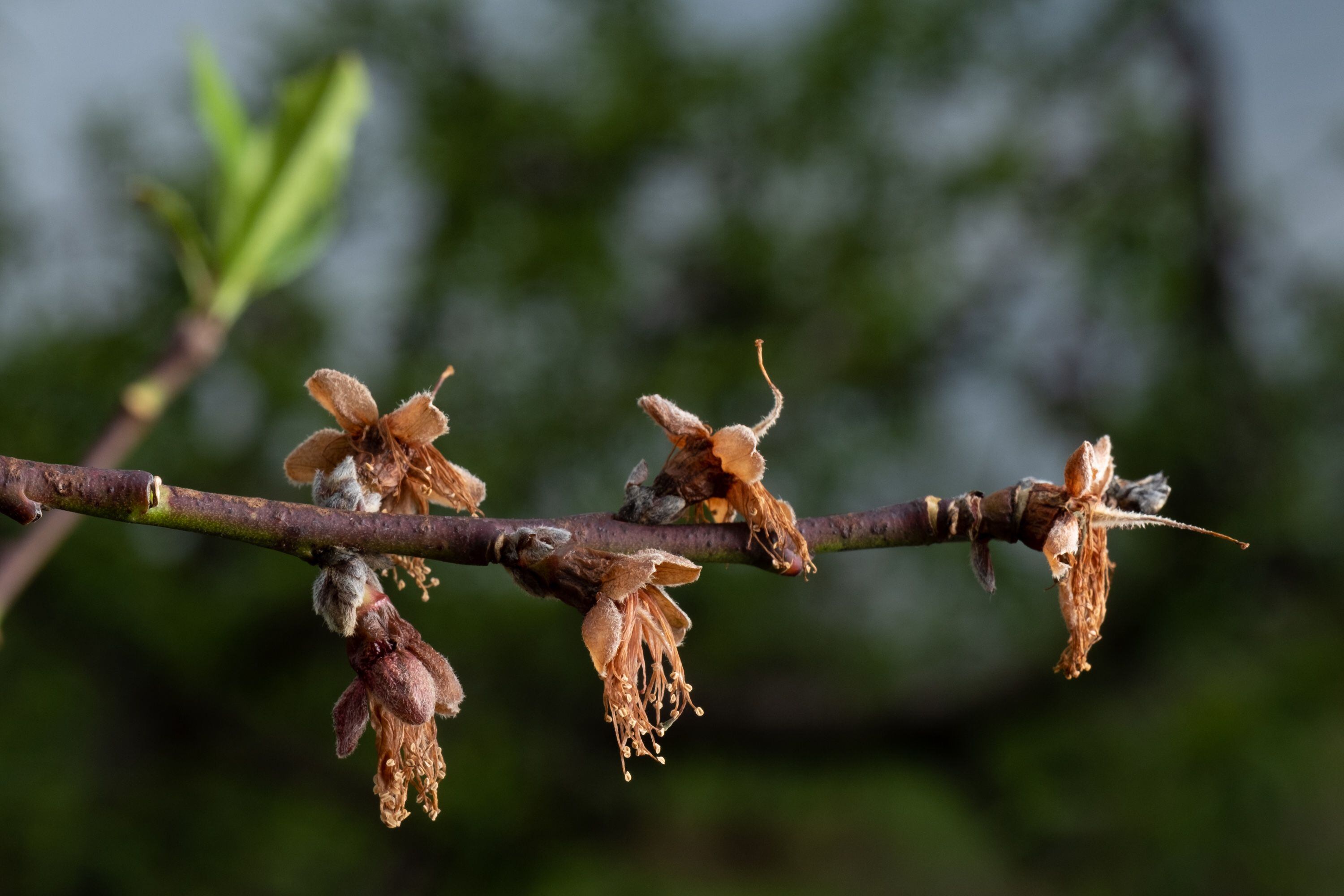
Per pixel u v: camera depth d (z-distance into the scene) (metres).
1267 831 1.34
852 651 1.54
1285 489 1.44
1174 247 1.57
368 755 1.56
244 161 0.43
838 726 1.50
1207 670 1.48
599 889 1.50
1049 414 1.57
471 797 1.47
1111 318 1.60
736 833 1.66
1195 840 1.34
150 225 1.56
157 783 1.51
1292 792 1.34
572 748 1.54
